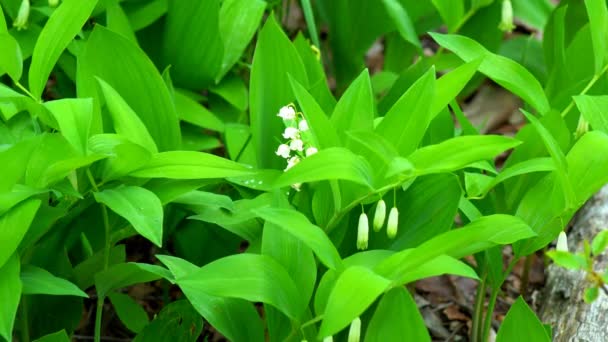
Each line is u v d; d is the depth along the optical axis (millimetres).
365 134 877
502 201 1072
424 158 902
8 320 856
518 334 911
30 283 907
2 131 971
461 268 872
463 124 1074
